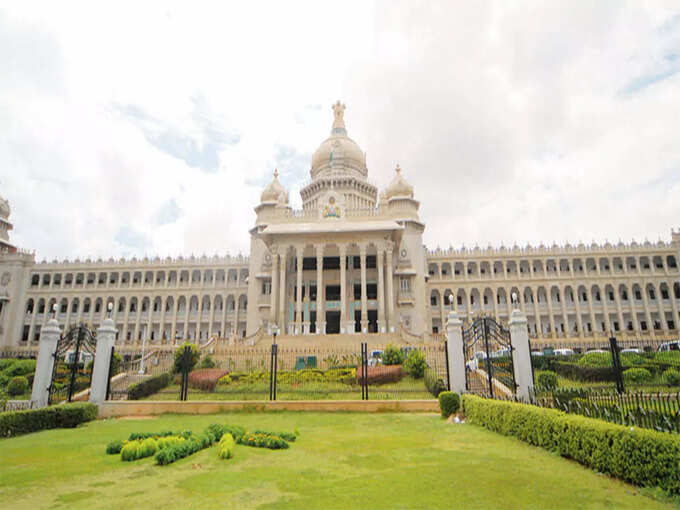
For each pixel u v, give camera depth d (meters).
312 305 52.22
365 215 53.09
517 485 8.16
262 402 18.88
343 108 75.81
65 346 20.11
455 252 72.94
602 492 7.71
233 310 71.88
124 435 14.23
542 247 71.50
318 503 7.29
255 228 61.06
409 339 37.88
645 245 68.81
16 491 8.20
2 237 75.88
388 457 10.62
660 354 26.70
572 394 13.77
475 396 16.34
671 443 7.38
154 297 72.38
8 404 19.20
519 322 16.83
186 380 20.12
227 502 7.41
